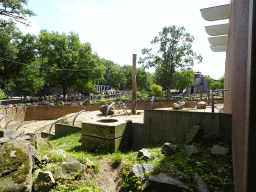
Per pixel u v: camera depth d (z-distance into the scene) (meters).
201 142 4.45
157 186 3.08
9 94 35.94
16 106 17.67
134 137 6.36
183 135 5.32
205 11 5.25
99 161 4.41
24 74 31.81
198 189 2.83
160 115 5.77
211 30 6.14
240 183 1.85
